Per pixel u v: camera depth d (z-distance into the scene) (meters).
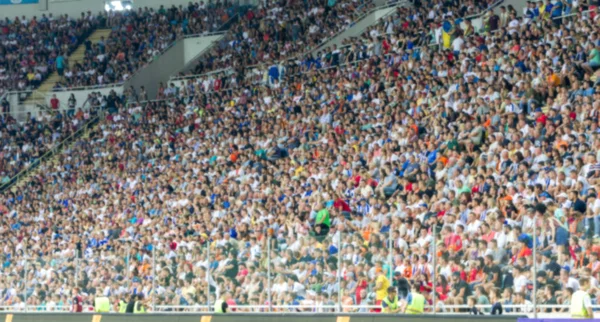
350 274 47.03
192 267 53.16
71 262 58.59
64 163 93.81
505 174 52.78
